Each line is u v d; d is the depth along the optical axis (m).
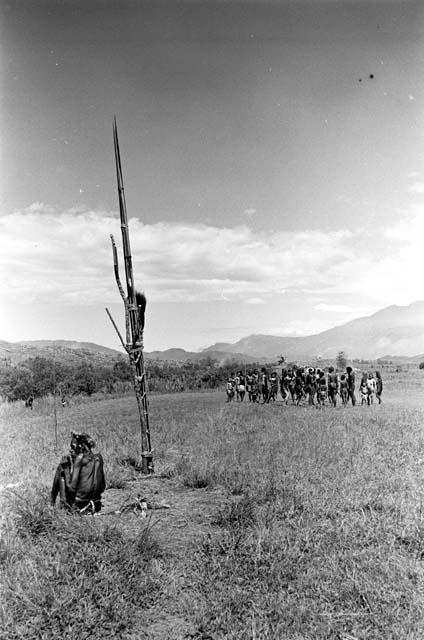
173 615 4.59
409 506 7.25
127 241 10.85
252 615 4.40
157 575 5.29
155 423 18.70
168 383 47.38
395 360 136.75
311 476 9.28
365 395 24.52
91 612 4.54
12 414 27.81
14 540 6.09
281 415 20.45
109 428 17.67
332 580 5.05
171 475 10.24
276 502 7.61
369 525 6.48
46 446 14.31
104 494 8.90
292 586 4.98
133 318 10.81
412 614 4.35
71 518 6.74
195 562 5.59
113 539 6.04
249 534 6.38
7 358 64.19
